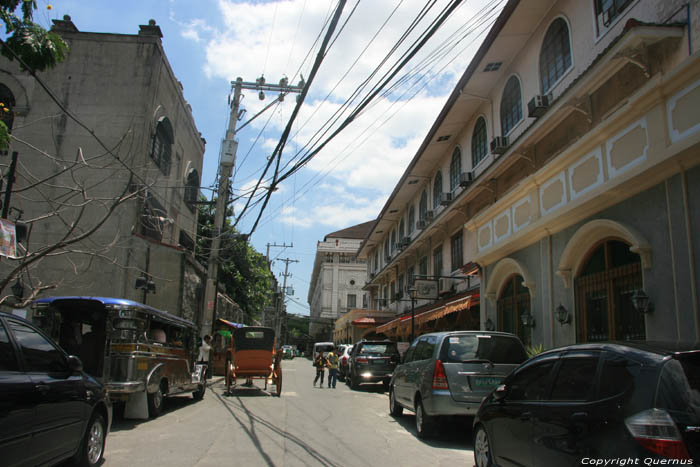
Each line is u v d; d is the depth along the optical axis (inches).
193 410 456.1
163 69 776.9
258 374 616.1
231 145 759.1
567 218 379.2
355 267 2600.9
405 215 1156.5
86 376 243.6
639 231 303.1
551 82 511.2
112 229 681.0
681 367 139.2
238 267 1349.7
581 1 458.3
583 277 370.3
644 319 307.1
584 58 448.5
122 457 264.4
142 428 354.9
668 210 280.1
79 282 665.6
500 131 631.2
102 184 690.8
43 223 671.8
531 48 552.4
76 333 393.4
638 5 381.1
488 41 567.2
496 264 515.8
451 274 812.0
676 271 271.7
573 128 454.6
